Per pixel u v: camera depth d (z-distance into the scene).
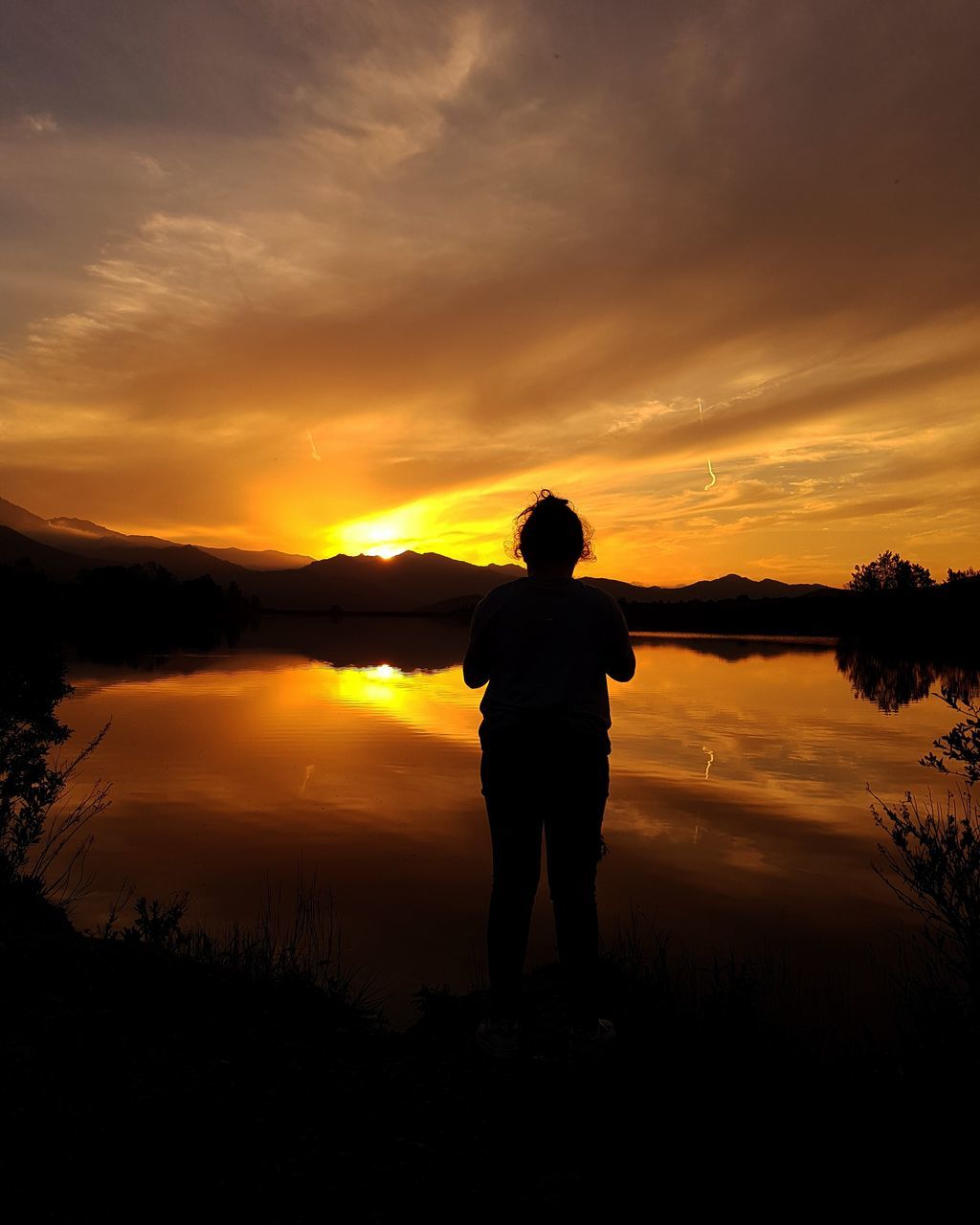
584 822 2.96
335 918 5.80
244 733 15.23
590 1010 3.02
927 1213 2.19
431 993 3.92
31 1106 2.49
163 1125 2.48
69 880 6.54
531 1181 2.33
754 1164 2.41
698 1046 3.17
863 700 22.22
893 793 10.47
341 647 53.44
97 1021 3.19
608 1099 2.79
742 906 6.29
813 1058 3.24
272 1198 2.19
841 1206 2.22
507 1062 3.09
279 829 8.34
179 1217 2.07
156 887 6.43
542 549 3.11
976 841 3.44
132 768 11.55
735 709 20.02
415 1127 2.62
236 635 76.06
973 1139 2.43
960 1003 3.33
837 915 6.07
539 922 5.86
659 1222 2.16
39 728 6.25
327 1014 3.64
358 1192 2.25
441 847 7.77
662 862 7.50
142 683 25.38
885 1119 2.60
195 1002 3.53
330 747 13.76
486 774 3.01
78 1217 2.03
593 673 2.99
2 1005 3.24
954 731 3.61
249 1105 2.67
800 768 12.26
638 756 13.38
